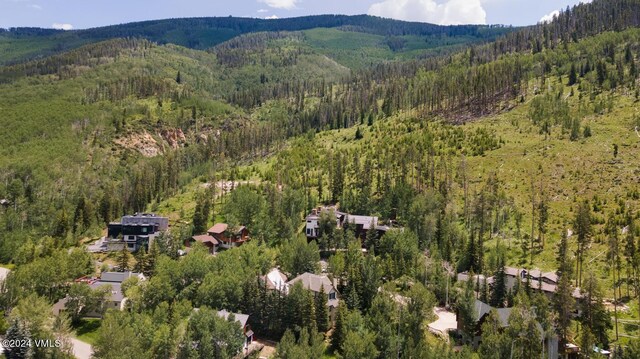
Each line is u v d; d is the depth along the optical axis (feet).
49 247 483.92
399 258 402.11
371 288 344.08
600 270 392.27
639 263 353.92
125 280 362.12
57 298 365.20
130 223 534.37
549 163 599.98
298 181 640.58
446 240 441.27
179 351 274.16
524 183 565.94
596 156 593.42
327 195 612.70
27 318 273.54
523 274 382.83
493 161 631.56
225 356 276.41
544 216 448.24
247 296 334.44
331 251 460.55
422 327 303.07
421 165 595.88
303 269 390.42
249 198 536.42
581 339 288.51
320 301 324.19
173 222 580.30
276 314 327.47
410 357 268.62
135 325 280.10
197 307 331.57
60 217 575.79
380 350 275.59
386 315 300.20
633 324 323.37
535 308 292.81
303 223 536.01
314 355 264.11
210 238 487.20
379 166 646.74
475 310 313.73
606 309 338.54
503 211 501.56
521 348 264.72
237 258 379.76
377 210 532.32
